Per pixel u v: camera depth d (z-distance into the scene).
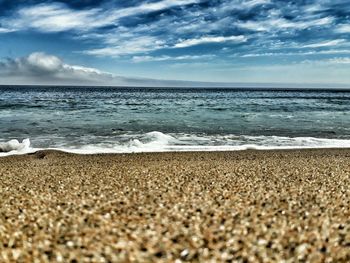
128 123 29.09
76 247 4.80
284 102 65.62
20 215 6.40
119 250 4.66
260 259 4.37
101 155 16.36
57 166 13.29
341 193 8.38
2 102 55.44
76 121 29.69
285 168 12.61
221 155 16.56
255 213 6.30
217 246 4.74
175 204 6.98
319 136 24.34
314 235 5.18
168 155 16.48
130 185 9.23
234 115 37.00
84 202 7.30
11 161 14.69
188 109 45.09
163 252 4.59
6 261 4.46
